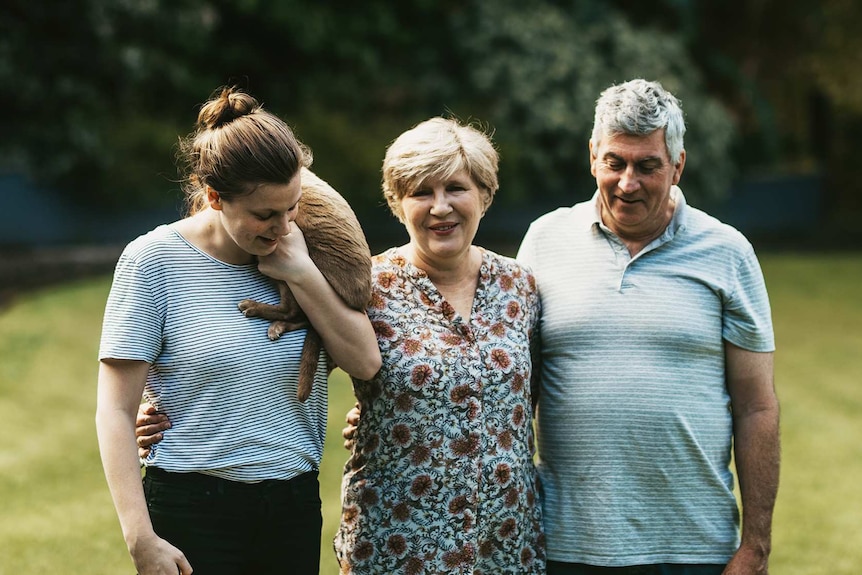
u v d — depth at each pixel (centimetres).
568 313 282
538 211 1439
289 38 1398
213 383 240
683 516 278
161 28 1288
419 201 261
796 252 1430
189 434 240
